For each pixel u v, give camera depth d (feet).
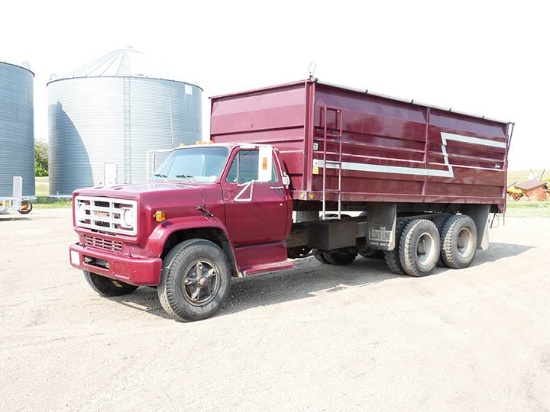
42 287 25.18
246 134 26.63
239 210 21.81
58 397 13.10
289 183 24.04
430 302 23.00
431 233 29.55
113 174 96.32
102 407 12.58
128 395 13.25
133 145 96.63
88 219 21.70
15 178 64.49
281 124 24.63
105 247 20.81
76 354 16.07
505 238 48.08
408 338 17.90
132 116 96.12
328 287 26.12
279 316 20.45
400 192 28.09
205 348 16.69
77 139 97.50
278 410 12.49
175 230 19.27
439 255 31.01
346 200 25.23
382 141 26.91
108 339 17.49
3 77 86.63
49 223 57.47
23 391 13.43
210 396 13.21
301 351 16.49
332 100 24.40
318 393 13.46
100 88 95.61
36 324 19.16
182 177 22.95
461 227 31.73
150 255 19.04
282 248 24.03
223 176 21.63
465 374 14.83
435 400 13.14
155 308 21.65
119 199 19.77
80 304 22.13
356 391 13.60
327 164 24.12
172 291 19.07
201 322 19.60
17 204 64.13
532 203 107.24
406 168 28.25
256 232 22.62
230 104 27.66
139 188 20.31
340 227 27.99
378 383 14.12
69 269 29.81
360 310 21.47
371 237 29.01
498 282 27.63
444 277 29.07
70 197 98.78
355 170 25.48
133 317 20.26
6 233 47.26
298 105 23.75
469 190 32.96
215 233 21.36
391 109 27.40
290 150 24.22
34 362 15.39
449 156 31.04
